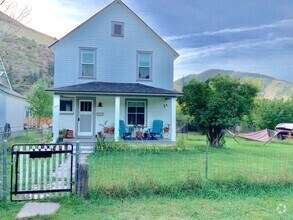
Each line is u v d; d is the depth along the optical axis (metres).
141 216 5.39
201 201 6.36
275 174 7.84
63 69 17.86
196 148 16.33
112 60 18.56
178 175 8.27
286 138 26.12
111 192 6.49
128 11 18.83
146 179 6.84
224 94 18.38
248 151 16.50
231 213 5.65
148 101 19.00
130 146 15.03
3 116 20.80
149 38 19.16
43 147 6.62
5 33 14.43
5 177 6.21
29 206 5.84
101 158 12.27
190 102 19.33
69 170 6.55
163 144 16.14
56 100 15.88
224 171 8.91
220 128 19.02
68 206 5.86
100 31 18.41
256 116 33.50
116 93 16.06
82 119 18.12
